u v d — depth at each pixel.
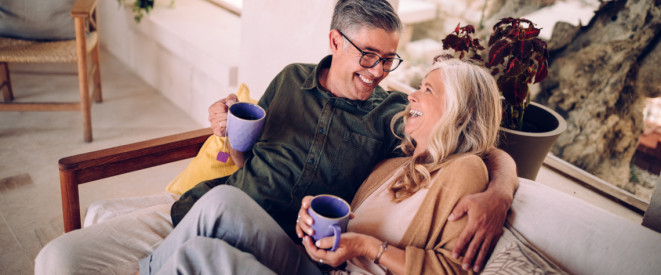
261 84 2.39
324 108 1.48
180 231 1.21
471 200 1.05
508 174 1.16
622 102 2.35
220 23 3.26
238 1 3.48
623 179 2.28
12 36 2.65
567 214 1.08
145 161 1.52
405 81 3.23
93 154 1.42
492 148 1.29
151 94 3.32
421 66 3.32
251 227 1.19
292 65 1.60
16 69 3.41
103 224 1.35
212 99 2.78
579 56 2.55
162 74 3.28
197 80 2.89
